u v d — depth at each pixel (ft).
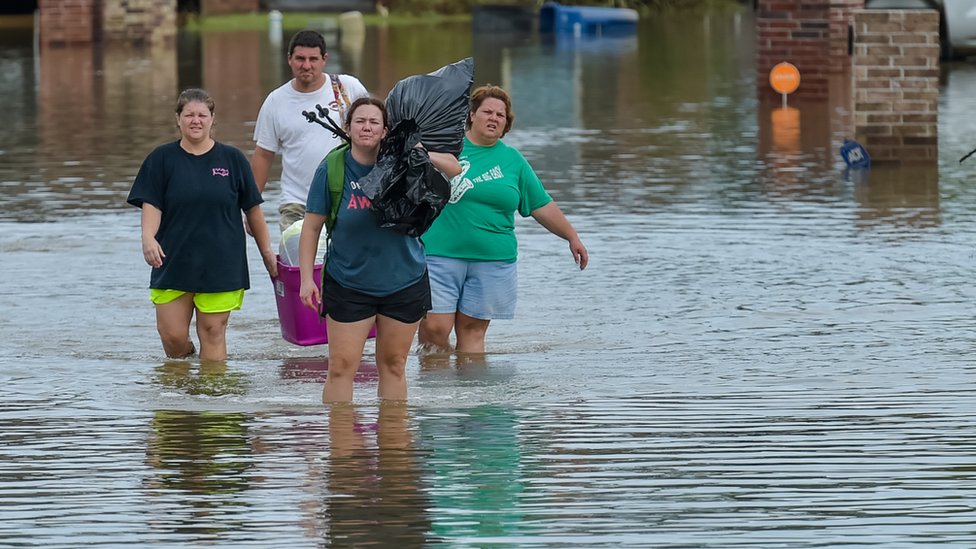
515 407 84.74
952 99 264.11
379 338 86.33
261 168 108.99
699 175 180.75
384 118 83.35
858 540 61.87
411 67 332.60
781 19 262.47
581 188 171.53
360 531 63.57
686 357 97.09
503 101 100.58
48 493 69.00
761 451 74.74
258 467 72.84
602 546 61.52
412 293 85.46
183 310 98.84
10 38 438.40
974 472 70.79
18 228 147.13
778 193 166.30
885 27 184.85
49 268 128.57
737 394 86.79
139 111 251.80
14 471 72.38
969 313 108.37
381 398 87.15
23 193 168.55
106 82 305.12
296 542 62.39
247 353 101.19
